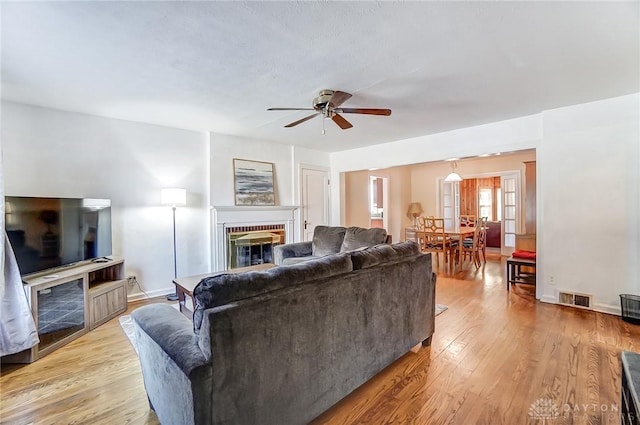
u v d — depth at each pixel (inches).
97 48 85.5
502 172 284.8
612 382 80.2
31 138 130.2
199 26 75.4
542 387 78.7
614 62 96.1
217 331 50.6
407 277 91.4
